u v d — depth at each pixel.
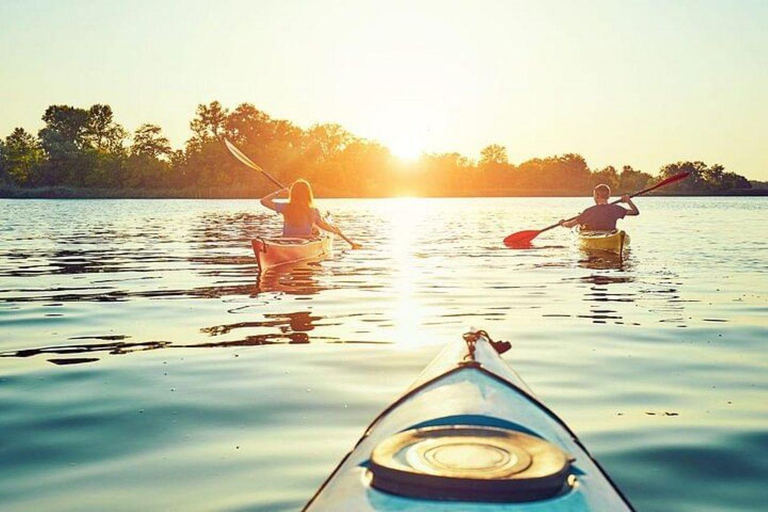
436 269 9.87
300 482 2.86
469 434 1.86
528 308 6.73
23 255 12.05
